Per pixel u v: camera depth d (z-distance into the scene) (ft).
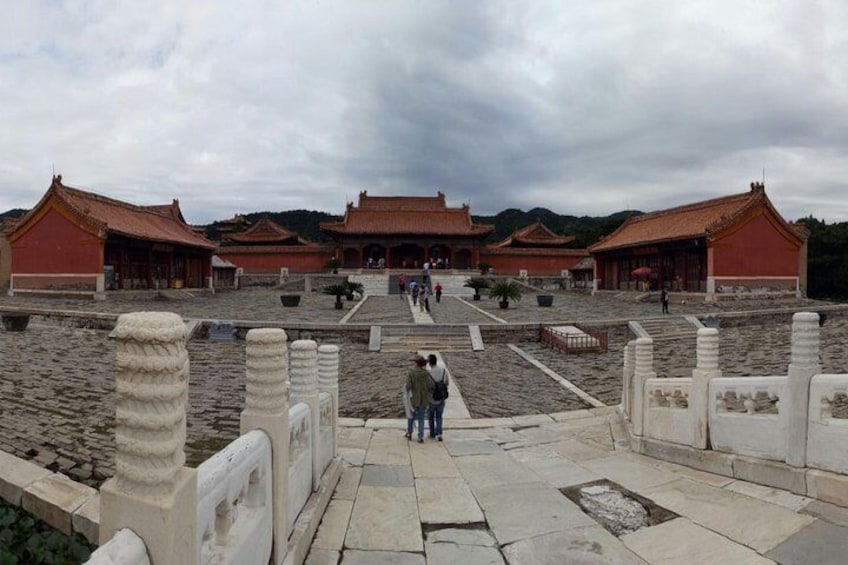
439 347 73.10
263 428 14.29
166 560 8.07
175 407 8.42
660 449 27.04
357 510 20.81
